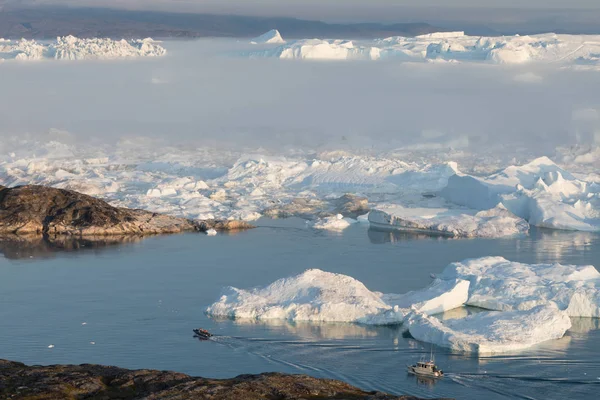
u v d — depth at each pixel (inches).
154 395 6707.7
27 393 6678.2
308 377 7411.4
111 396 6820.9
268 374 7411.4
